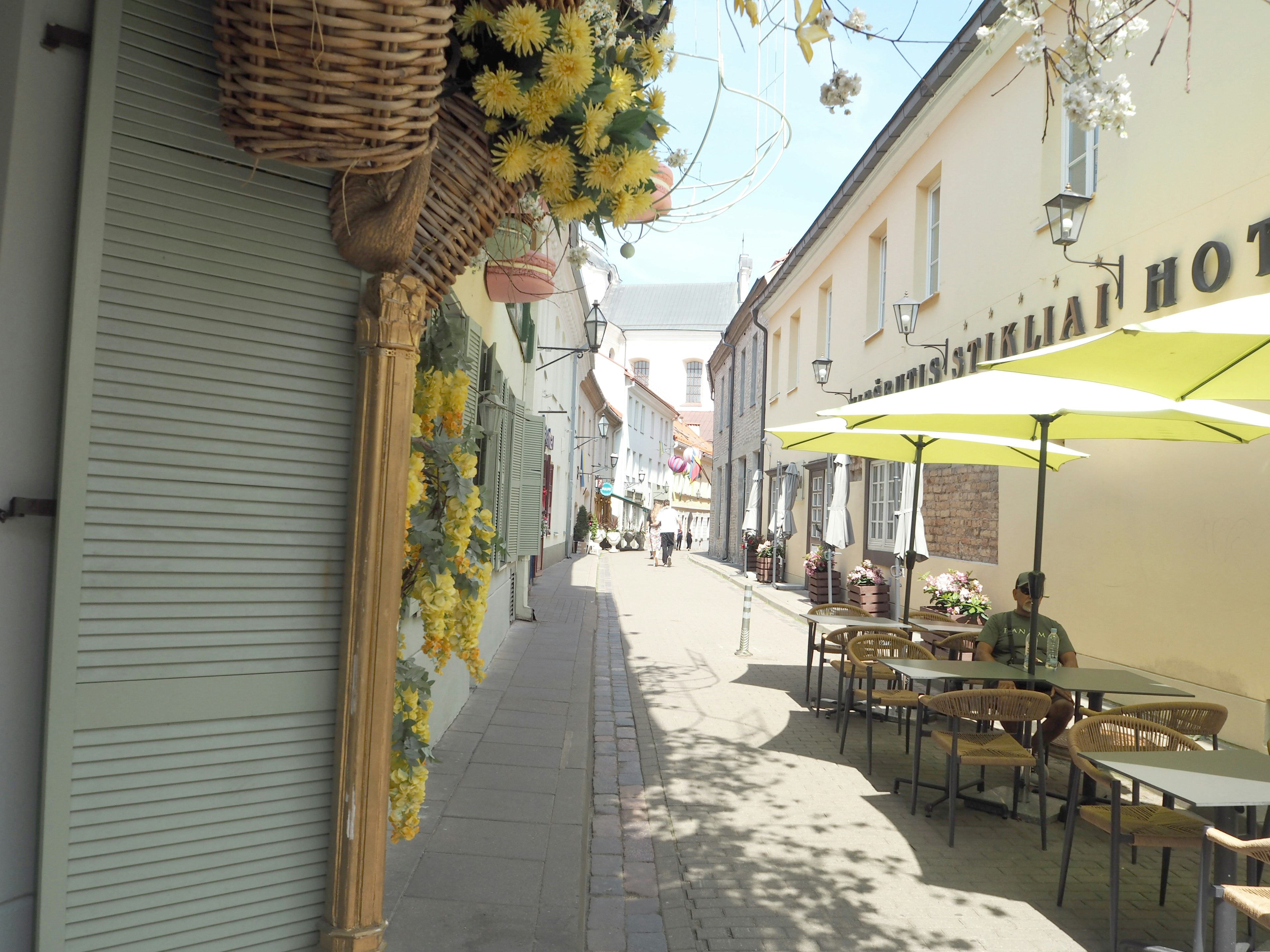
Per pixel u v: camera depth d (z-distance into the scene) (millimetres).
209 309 2305
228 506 2350
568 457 29016
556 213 2566
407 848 4148
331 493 2492
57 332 2184
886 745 7320
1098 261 8430
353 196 2422
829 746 7234
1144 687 5641
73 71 2188
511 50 2330
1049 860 4934
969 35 10648
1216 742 4828
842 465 15797
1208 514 7227
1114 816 3912
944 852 4992
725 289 68438
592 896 4266
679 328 66562
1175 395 4613
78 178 2166
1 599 2119
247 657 2391
